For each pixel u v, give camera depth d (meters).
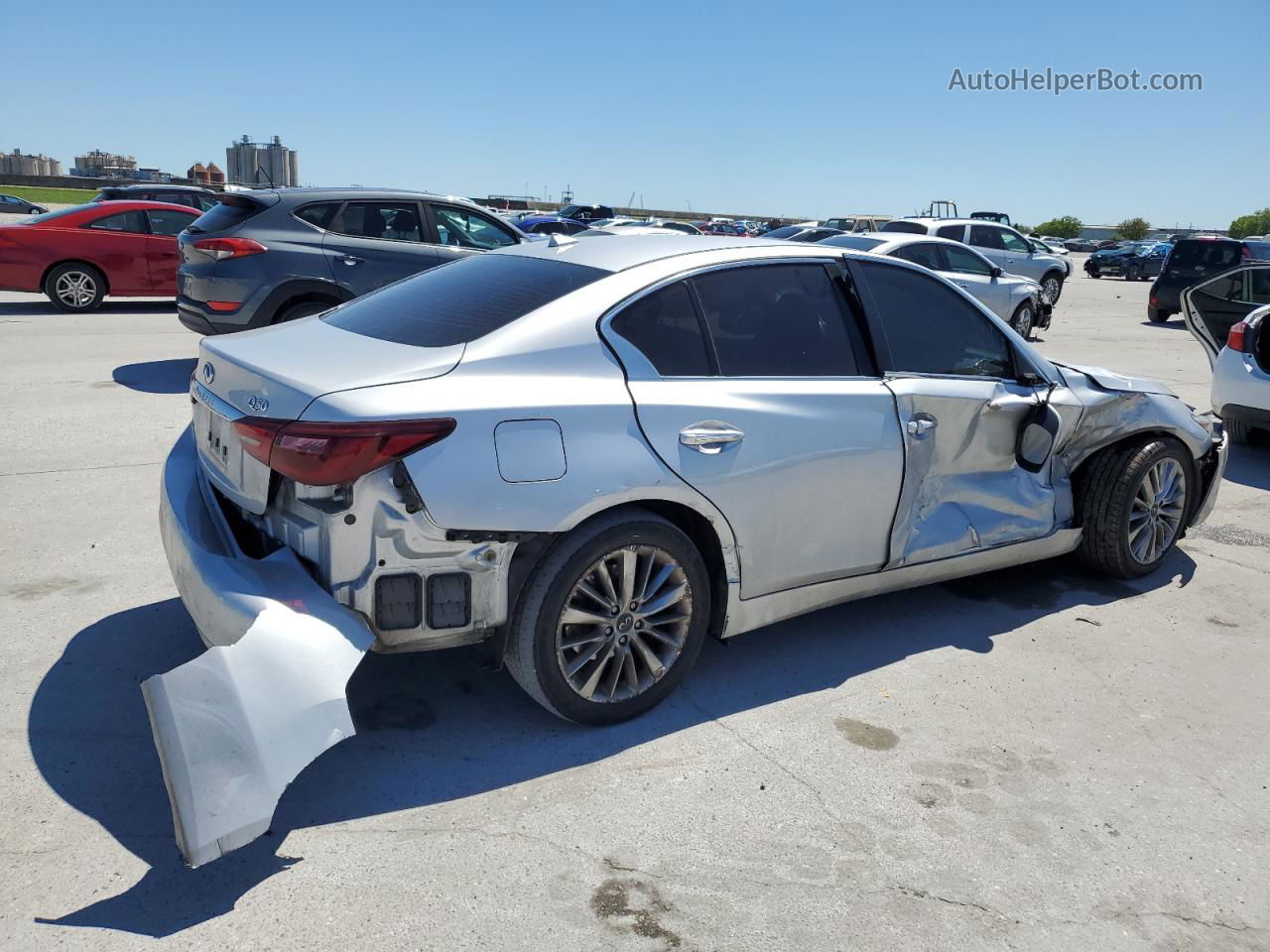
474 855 2.66
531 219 28.02
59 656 3.60
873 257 3.93
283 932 2.35
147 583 4.28
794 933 2.44
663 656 3.37
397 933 2.37
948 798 3.04
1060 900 2.62
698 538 3.44
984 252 17.42
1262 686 3.86
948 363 4.05
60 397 7.73
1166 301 18.06
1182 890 2.69
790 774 3.11
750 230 47.44
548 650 3.08
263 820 2.43
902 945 2.43
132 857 2.58
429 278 3.83
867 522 3.73
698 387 3.29
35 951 2.25
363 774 3.00
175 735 2.40
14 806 2.76
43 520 4.99
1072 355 13.27
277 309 8.37
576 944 2.37
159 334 11.27
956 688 3.73
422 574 2.85
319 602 2.77
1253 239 17.38
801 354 3.61
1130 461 4.57
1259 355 7.33
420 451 2.77
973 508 4.16
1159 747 3.40
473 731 3.26
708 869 2.66
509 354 3.04
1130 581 4.88
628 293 3.29
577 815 2.86
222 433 3.16
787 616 3.67
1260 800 3.12
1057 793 3.09
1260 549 5.45
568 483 2.96
